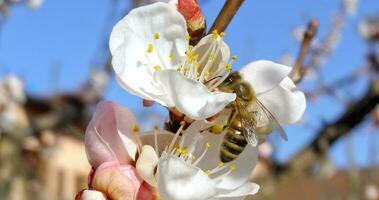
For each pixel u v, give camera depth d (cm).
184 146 14
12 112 59
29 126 47
